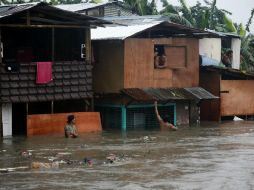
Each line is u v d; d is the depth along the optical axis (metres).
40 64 26.94
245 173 17.64
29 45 30.72
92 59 29.52
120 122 29.66
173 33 31.28
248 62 41.94
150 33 30.62
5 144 23.95
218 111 32.66
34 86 26.84
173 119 30.80
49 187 15.84
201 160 19.89
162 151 21.95
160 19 33.62
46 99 27.09
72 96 27.92
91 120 28.27
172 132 28.06
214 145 23.55
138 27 30.25
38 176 17.23
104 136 26.59
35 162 19.36
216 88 32.69
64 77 27.72
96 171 17.95
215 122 32.44
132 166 18.80
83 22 27.92
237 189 15.63
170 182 16.42
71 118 26.42
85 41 28.64
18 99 26.30
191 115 31.62
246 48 42.09
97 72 30.38
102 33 30.53
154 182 16.41
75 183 16.28
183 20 39.00
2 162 19.69
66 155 21.12
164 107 30.61
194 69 31.92
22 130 28.70
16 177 17.11
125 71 29.39
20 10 25.78
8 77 26.16
